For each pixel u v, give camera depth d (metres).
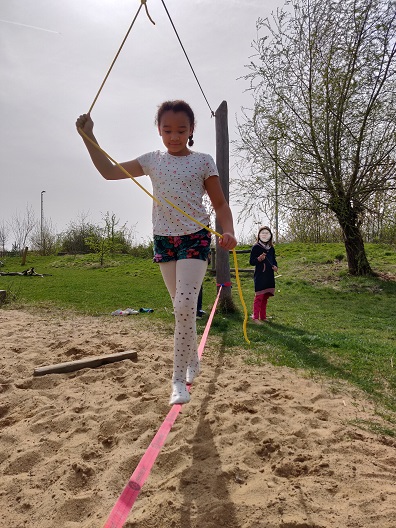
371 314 8.44
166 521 2.29
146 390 4.17
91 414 3.62
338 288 11.15
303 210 12.10
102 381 4.48
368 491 2.49
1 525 2.38
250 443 3.08
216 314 8.23
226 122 8.44
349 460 2.83
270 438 3.10
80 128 3.09
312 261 13.95
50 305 9.57
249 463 2.84
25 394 4.17
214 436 3.19
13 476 2.83
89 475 2.79
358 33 10.96
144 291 11.72
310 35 11.27
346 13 10.95
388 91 11.15
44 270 19.69
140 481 2.07
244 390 4.17
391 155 11.40
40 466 2.93
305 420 3.45
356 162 11.30
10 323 7.49
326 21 11.09
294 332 6.75
